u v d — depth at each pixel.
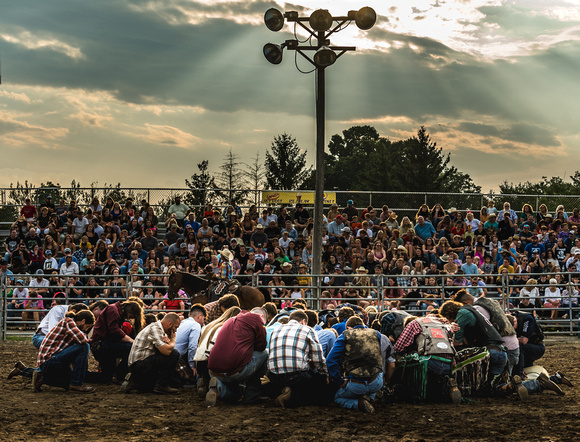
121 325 10.66
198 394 9.53
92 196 27.41
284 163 60.66
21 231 22.41
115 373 10.73
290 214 27.56
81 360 9.91
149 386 9.88
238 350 8.78
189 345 10.09
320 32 16.53
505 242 22.08
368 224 23.12
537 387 10.09
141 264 20.00
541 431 7.52
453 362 9.33
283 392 8.85
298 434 7.35
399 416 8.34
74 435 7.23
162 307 17.58
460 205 28.73
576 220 25.61
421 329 9.27
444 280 18.86
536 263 20.81
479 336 9.72
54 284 18.95
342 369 9.31
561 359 14.30
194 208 27.45
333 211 25.03
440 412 8.61
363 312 12.05
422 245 22.09
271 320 10.45
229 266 13.95
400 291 18.44
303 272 19.00
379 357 8.67
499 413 8.53
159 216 27.45
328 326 11.32
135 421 7.94
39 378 9.81
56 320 11.24
